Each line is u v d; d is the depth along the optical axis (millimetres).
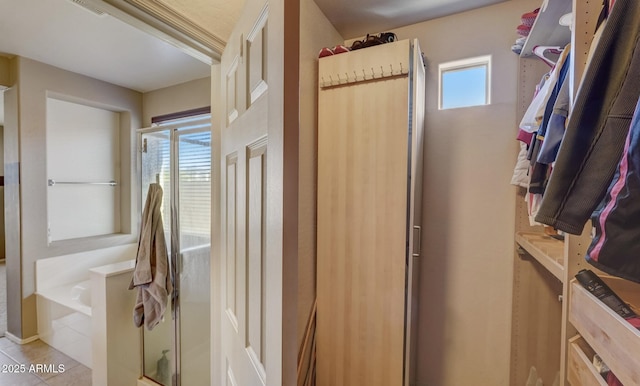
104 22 1800
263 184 618
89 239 2758
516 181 1295
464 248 1574
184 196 1948
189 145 1898
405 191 1232
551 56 1127
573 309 625
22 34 1940
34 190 2387
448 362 1607
